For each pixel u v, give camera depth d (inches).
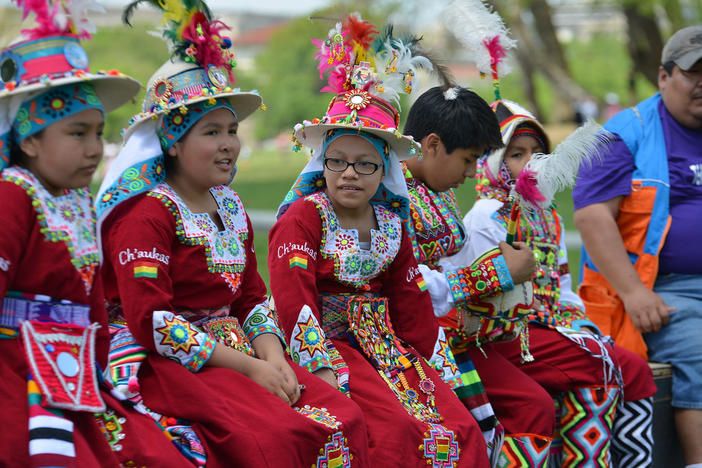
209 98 216.2
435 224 277.9
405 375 249.9
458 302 266.5
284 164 2573.8
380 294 263.1
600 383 288.7
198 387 203.3
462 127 272.4
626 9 1187.9
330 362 235.1
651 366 325.7
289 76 3358.8
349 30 249.1
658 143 339.6
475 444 241.6
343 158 242.1
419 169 281.9
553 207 309.4
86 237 187.9
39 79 176.4
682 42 332.8
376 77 245.4
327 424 209.6
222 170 223.6
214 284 222.8
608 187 335.6
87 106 179.6
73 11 183.3
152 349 209.2
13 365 174.4
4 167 178.5
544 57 1502.2
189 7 219.1
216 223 231.1
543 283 299.3
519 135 297.9
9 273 172.2
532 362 291.3
